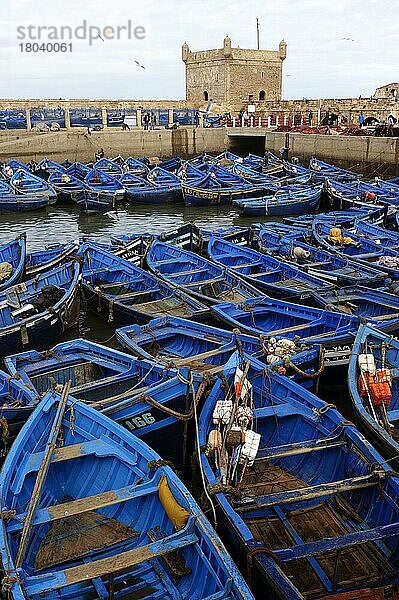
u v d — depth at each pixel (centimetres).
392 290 1634
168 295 1623
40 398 989
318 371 1159
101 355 1206
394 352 1174
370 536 695
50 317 1427
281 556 666
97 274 1797
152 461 816
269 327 1470
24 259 1803
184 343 1345
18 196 3238
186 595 688
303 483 909
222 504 766
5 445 968
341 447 908
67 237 2800
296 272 1753
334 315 1357
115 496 775
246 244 2312
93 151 5284
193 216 3331
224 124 6369
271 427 1016
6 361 1158
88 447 870
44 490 828
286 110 6700
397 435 998
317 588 713
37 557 735
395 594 669
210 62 7506
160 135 5572
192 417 972
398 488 776
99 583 704
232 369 1066
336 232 2142
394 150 4262
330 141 4809
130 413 953
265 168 4319
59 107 6119
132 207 3525
